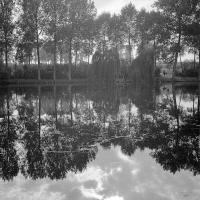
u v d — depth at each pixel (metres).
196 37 37.00
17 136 8.22
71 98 19.89
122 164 5.53
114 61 41.16
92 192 4.16
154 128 9.20
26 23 37.97
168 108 14.23
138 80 38.69
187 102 16.92
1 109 14.29
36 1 37.53
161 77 42.81
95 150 6.64
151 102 17.11
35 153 6.45
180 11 37.19
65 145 7.14
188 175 4.86
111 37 48.19
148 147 6.86
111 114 12.48
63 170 5.21
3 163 5.71
